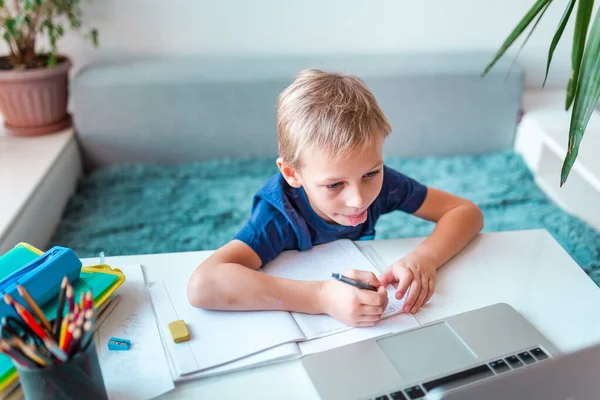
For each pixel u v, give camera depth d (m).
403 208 1.05
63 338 0.59
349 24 1.89
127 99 1.76
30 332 0.59
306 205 0.94
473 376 0.67
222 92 1.78
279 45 1.91
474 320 0.76
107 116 1.77
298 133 0.82
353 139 0.79
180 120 1.81
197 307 0.80
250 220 0.92
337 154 0.79
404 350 0.71
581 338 0.74
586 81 0.78
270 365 0.71
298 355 0.72
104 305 0.79
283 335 0.74
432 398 0.64
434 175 1.80
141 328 0.76
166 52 1.88
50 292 0.74
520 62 2.00
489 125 1.91
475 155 1.94
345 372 0.68
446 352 0.71
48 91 1.69
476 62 1.88
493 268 0.89
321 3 1.85
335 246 0.94
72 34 1.82
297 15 1.87
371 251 0.93
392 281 0.85
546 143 1.71
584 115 0.78
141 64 1.84
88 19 1.80
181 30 1.85
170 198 1.68
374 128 0.82
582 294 0.83
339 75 0.90
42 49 1.76
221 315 0.78
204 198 1.68
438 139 1.92
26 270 0.76
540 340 0.73
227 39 1.88
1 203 1.37
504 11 1.91
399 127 1.89
